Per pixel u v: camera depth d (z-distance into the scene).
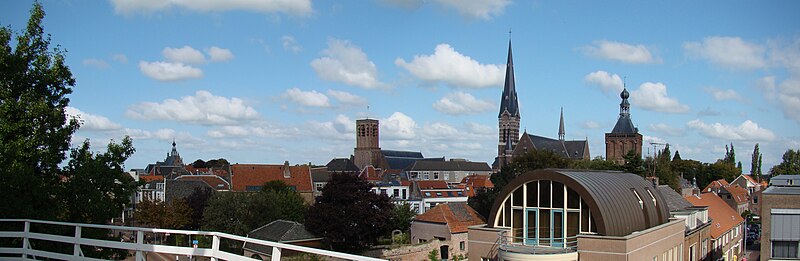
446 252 61.66
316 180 125.44
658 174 92.38
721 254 61.78
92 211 26.05
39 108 25.12
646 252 37.00
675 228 43.78
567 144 181.38
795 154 159.50
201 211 80.50
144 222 77.69
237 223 69.50
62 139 26.31
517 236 39.22
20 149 24.42
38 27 26.62
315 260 51.06
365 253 62.53
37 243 24.47
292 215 79.25
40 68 26.39
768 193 35.56
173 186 98.19
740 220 72.81
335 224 62.50
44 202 25.44
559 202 37.50
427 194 109.94
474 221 64.62
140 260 14.35
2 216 23.55
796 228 34.53
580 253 35.19
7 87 25.53
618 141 173.75
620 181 40.97
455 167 190.38
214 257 13.00
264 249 60.62
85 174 26.02
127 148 28.22
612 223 35.25
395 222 74.00
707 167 159.62
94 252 27.23
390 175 147.25
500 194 39.78
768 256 35.06
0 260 15.88
